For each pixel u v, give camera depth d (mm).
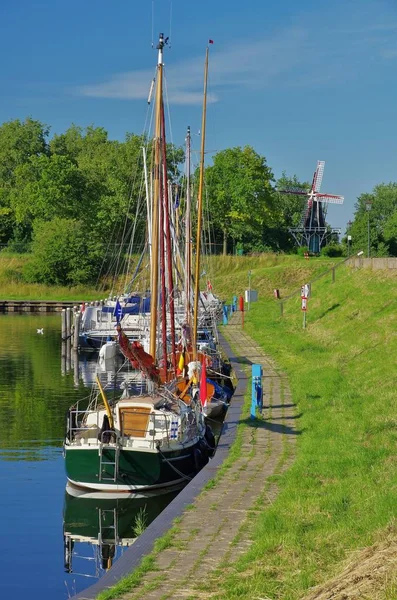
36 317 92375
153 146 33500
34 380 47625
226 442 25344
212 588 13203
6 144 158875
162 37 30281
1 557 19438
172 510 18031
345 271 68062
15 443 31109
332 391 32281
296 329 58406
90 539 20828
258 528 16094
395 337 39844
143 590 13203
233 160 124000
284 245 142375
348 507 16672
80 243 109438
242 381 38250
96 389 40062
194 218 83000
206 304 70125
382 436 22812
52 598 17031
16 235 135625
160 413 24984
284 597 12008
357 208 174125
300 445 24469
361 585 11336
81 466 24406
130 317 63688
